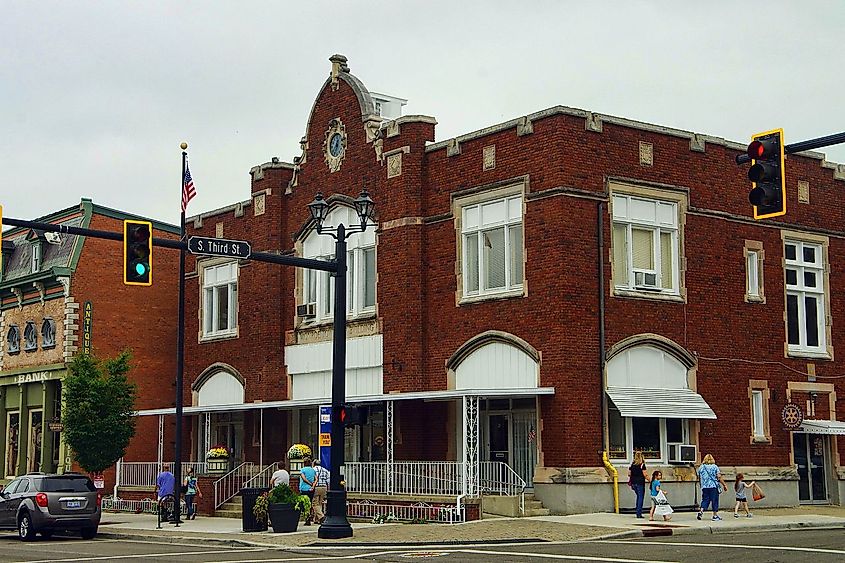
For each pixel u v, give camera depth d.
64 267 44.41
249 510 29.16
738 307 33.16
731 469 32.12
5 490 30.81
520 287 30.78
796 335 34.84
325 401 33.91
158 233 46.88
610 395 29.69
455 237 32.75
